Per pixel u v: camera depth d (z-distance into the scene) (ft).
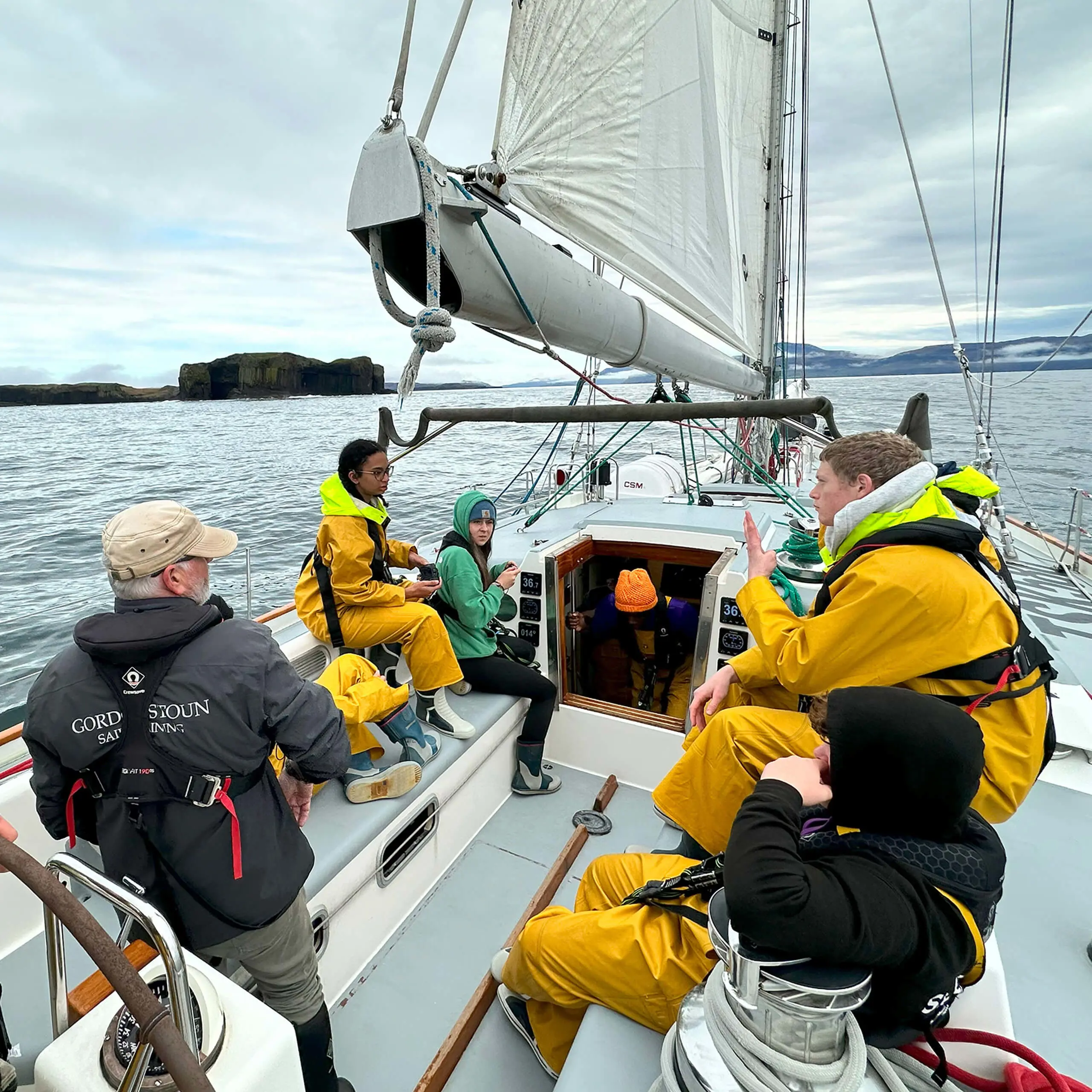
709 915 3.11
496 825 8.59
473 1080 5.33
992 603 4.01
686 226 8.43
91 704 3.46
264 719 3.71
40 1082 2.91
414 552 9.26
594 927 4.26
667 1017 3.92
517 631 9.87
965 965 2.84
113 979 2.23
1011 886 6.06
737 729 4.98
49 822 3.90
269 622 10.25
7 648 22.30
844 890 2.67
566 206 6.35
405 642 7.71
